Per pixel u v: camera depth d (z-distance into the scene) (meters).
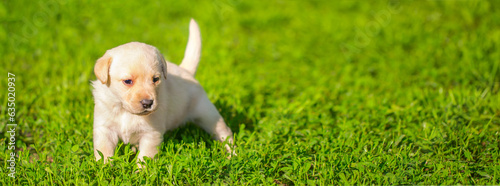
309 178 3.92
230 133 4.53
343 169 3.90
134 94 3.45
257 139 4.57
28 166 3.85
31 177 3.76
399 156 4.05
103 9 8.37
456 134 4.43
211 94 5.35
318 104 5.37
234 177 3.78
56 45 6.81
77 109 4.96
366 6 9.26
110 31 7.55
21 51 6.55
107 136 3.95
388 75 6.33
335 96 5.75
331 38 7.75
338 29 8.09
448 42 7.35
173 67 4.34
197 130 4.53
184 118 4.41
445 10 8.77
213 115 4.43
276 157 4.19
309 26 8.32
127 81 3.48
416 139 4.48
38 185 3.65
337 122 4.92
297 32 8.14
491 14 8.23
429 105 5.21
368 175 3.80
